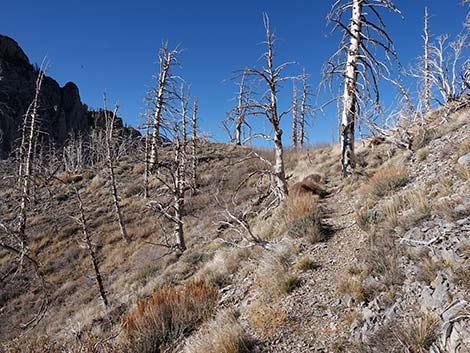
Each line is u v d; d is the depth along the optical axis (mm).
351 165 12781
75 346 6613
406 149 12336
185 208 21469
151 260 15273
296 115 31766
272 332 5219
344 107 12992
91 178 29469
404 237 5836
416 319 3959
